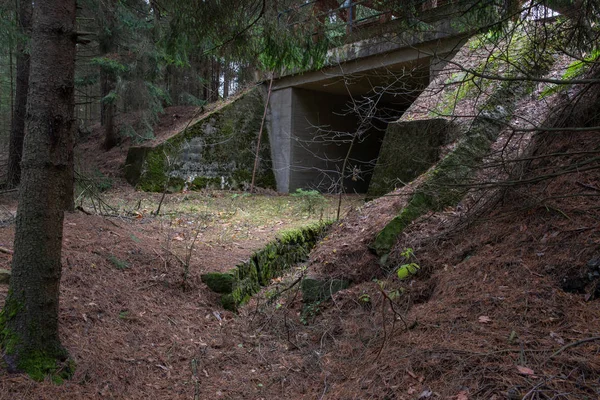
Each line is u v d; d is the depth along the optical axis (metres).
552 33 4.64
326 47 5.66
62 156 3.02
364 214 6.49
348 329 4.33
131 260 5.10
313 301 5.12
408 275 4.77
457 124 6.82
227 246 6.31
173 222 7.68
